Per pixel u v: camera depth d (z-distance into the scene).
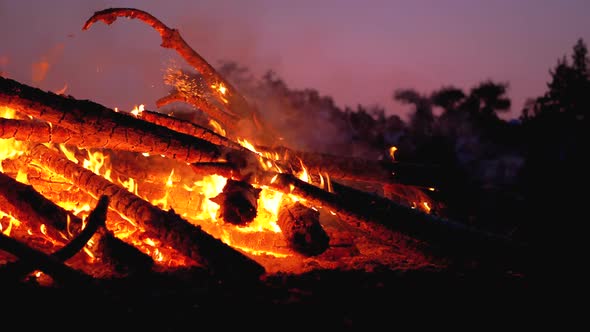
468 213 6.28
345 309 3.43
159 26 5.97
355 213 4.60
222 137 5.41
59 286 3.27
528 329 3.32
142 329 2.97
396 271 4.23
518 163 8.52
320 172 5.56
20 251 3.14
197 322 3.10
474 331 3.25
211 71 6.27
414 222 4.67
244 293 3.56
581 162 7.78
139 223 3.98
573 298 3.89
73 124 4.19
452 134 9.82
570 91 9.50
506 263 4.61
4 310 2.98
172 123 5.33
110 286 3.50
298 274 3.98
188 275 3.78
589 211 6.46
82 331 2.90
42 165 4.74
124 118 4.36
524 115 9.82
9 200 3.98
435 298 3.71
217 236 4.60
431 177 5.90
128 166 5.09
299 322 3.19
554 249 4.84
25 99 4.03
